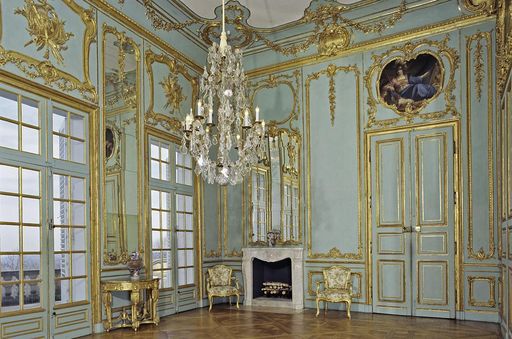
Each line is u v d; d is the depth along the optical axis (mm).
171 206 7551
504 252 5555
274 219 8375
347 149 7816
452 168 6918
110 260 6078
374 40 7676
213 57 5758
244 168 6383
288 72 8484
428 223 7035
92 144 5945
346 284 7301
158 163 7355
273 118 8562
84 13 5926
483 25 6805
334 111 7984
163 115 7480
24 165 4965
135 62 6879
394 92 7488
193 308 7855
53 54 5402
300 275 7867
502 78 5562
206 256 8375
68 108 5637
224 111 5973
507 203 5199
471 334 5605
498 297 6402
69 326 5348
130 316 6332
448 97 7020
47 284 5094
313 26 8070
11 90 4852
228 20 7816
